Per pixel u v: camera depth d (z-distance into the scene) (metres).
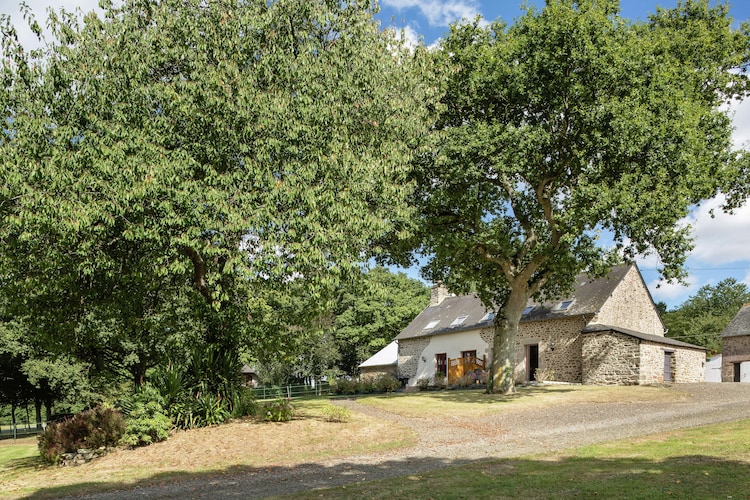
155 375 14.70
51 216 11.77
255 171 12.53
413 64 16.23
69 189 11.93
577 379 28.03
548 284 24.33
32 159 11.88
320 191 12.88
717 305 64.12
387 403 20.72
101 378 22.80
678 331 55.75
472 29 19.83
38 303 15.51
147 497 8.69
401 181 17.09
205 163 13.23
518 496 6.93
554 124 18.12
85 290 15.37
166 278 17.00
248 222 12.27
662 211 16.09
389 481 8.51
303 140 13.20
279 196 12.50
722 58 21.23
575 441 11.64
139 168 11.92
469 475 8.53
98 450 12.52
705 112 18.41
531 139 16.98
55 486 9.91
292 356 17.67
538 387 25.48
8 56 12.77
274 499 7.64
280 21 14.10
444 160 17.30
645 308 31.20
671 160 16.53
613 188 16.48
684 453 9.11
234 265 13.98
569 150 18.58
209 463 11.16
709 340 51.50
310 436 13.30
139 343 18.64
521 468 8.88
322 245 13.01
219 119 12.66
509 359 22.39
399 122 14.87
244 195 12.40
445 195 18.38
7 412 54.06
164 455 11.97
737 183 20.00
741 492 6.36
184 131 13.12
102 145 11.95
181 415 14.19
